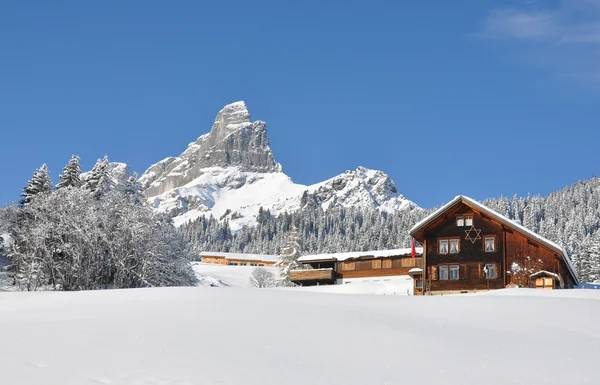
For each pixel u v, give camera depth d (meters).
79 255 74.56
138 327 23.56
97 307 28.62
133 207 83.00
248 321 25.09
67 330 22.95
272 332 23.20
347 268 95.94
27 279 74.38
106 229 78.62
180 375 17.55
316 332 23.41
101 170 95.56
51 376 17.27
